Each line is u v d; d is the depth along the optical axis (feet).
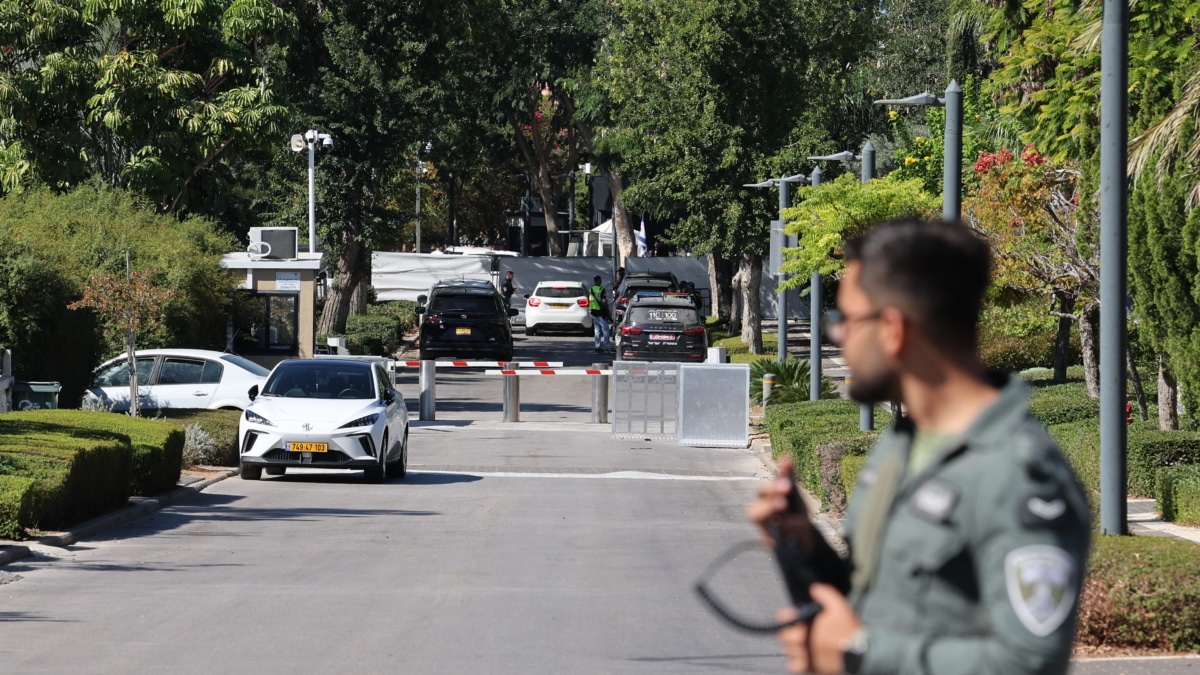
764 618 74.74
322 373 161.27
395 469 161.58
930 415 21.13
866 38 358.64
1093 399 165.27
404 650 65.92
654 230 564.30
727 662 63.77
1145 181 118.21
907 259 20.89
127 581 86.84
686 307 286.66
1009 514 19.26
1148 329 122.93
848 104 376.68
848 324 21.63
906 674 19.54
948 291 20.74
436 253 507.71
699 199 349.41
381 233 345.72
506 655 65.00
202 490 144.46
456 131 433.07
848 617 20.12
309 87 337.31
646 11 362.74
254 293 255.50
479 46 407.23
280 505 132.05
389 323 374.43
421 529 115.96
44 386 172.65
